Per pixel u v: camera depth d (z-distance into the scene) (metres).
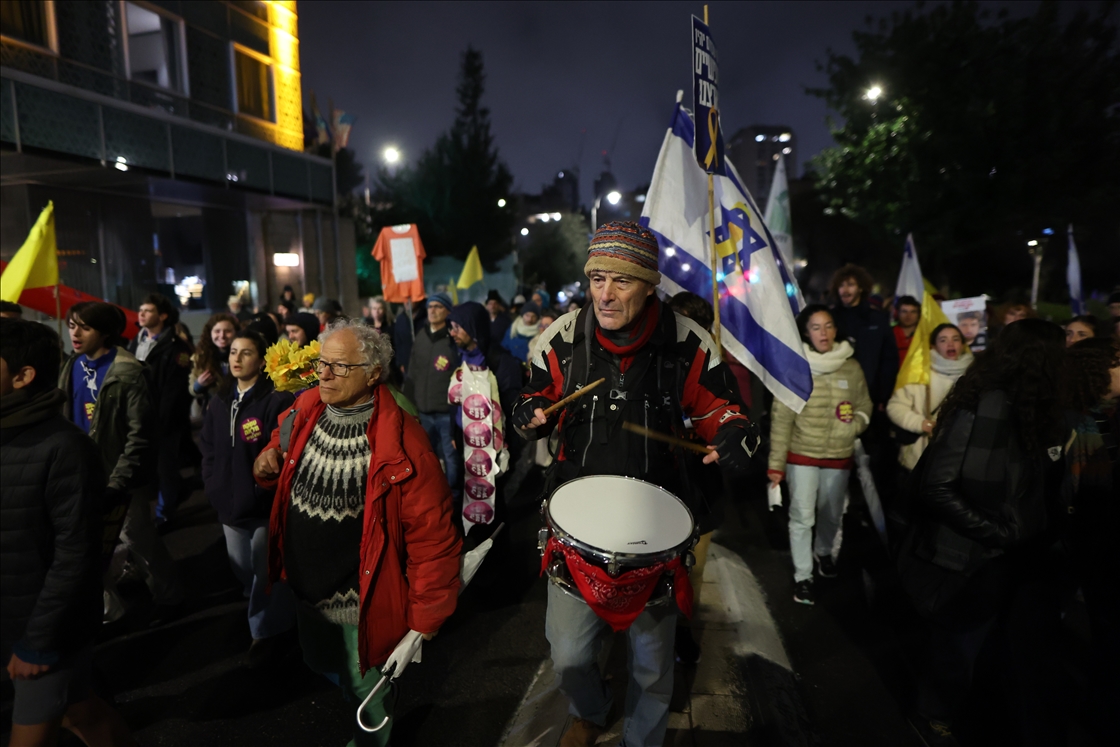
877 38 18.28
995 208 17.02
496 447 4.62
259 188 16.41
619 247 2.10
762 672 3.44
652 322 2.27
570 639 2.30
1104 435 2.94
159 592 4.18
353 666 2.61
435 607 2.38
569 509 2.17
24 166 11.58
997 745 2.93
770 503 4.41
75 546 2.13
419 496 2.38
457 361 5.86
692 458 2.49
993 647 2.76
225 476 3.62
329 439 2.55
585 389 2.23
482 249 38.12
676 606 2.36
